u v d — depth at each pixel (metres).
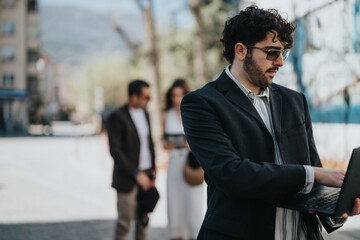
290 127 1.73
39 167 12.62
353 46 7.41
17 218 5.96
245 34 1.67
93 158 15.10
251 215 1.64
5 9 49.62
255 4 1.76
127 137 3.63
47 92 84.94
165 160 10.55
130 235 3.86
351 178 1.37
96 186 8.91
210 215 1.70
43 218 5.95
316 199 1.55
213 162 1.58
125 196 3.64
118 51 59.12
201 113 1.67
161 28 15.52
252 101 1.73
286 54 1.75
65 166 12.86
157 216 5.88
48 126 39.31
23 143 24.42
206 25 13.73
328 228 1.72
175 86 3.98
